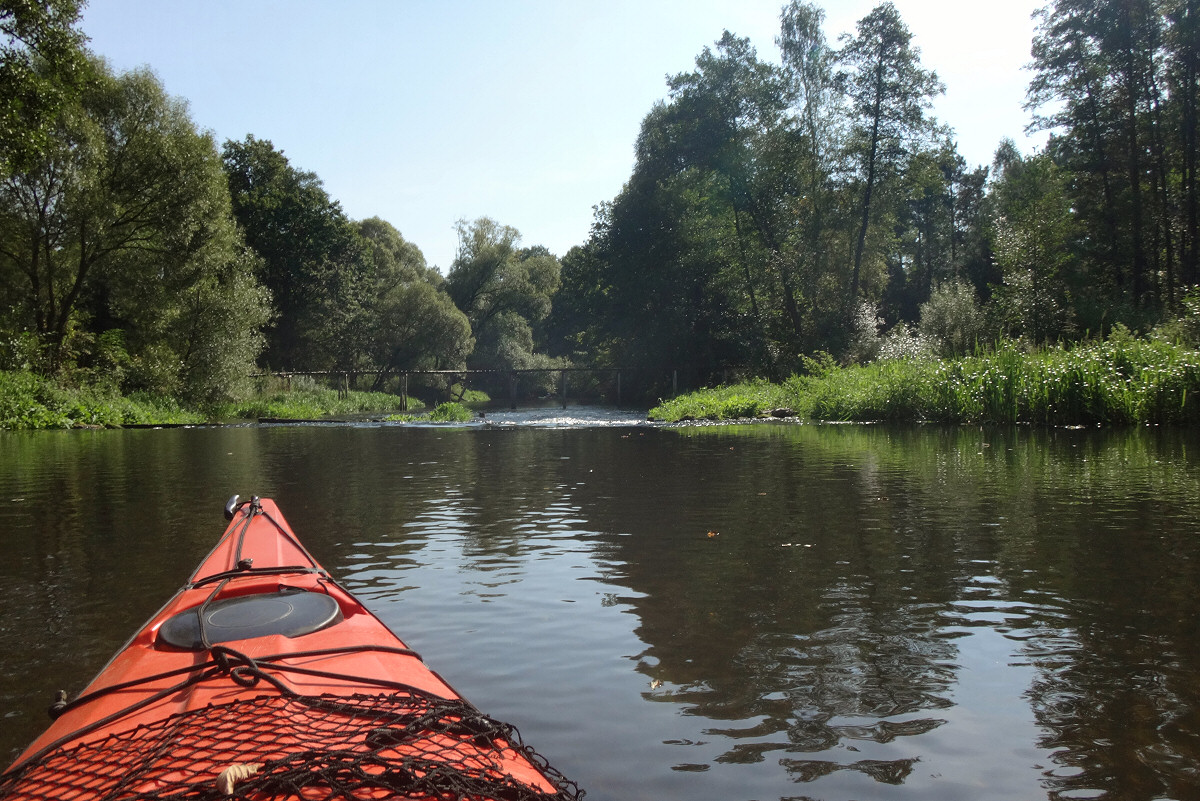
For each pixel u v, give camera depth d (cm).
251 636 282
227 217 3375
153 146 2741
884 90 3603
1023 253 3152
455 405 3055
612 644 421
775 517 767
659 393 4422
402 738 210
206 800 180
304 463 1319
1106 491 878
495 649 414
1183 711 335
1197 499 816
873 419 2252
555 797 198
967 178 5997
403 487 1009
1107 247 3616
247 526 457
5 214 2533
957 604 486
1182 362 1708
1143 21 3153
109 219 2670
